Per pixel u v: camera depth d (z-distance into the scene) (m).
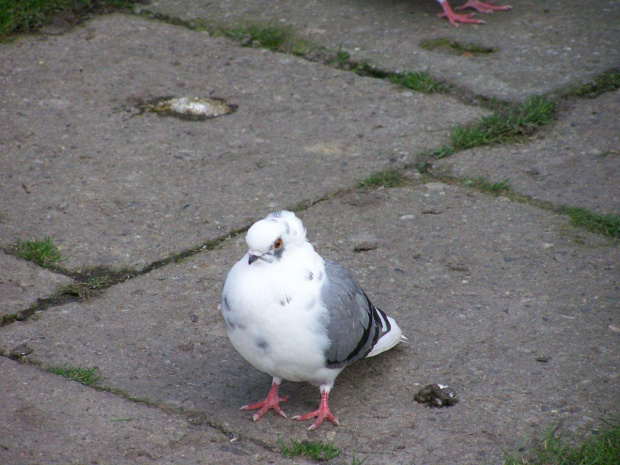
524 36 15.10
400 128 12.46
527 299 8.84
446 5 15.66
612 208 10.45
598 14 15.83
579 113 12.77
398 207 10.66
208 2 16.47
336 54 14.58
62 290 8.95
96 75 13.93
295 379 7.11
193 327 8.49
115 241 9.88
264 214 10.52
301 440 6.96
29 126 12.38
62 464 6.51
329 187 11.10
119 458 6.62
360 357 7.24
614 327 8.37
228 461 6.66
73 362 7.89
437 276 9.29
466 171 11.39
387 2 16.61
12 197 10.67
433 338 8.28
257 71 14.16
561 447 6.75
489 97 13.17
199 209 10.57
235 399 7.50
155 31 15.47
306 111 12.99
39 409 7.13
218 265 9.50
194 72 14.11
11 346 8.06
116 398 7.37
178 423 7.09
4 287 8.90
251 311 6.55
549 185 11.01
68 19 15.64
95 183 11.06
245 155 11.84
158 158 11.72
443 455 6.74
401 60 14.34
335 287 6.80
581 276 9.21
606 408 7.24
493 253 9.68
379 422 7.16
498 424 7.08
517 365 7.86
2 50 14.53
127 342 8.23
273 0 16.62
